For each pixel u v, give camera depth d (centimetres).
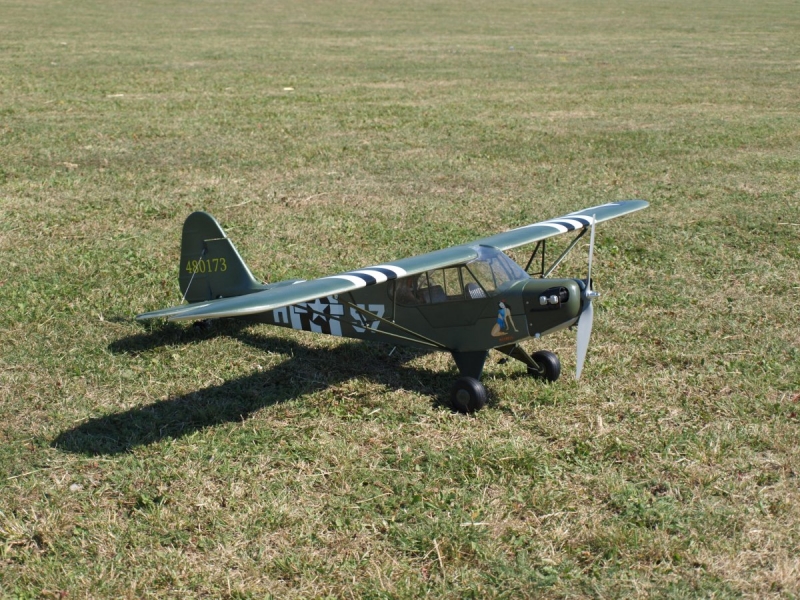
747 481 600
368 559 526
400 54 3428
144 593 501
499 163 1644
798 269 1062
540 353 771
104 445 660
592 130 1966
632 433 671
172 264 1068
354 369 802
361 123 2027
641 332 877
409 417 707
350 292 767
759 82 2766
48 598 496
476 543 536
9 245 1130
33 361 798
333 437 675
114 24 4306
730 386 751
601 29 4512
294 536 549
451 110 2212
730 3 6300
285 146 1769
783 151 1767
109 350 827
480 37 4091
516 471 619
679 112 2223
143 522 566
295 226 1233
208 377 780
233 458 643
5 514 573
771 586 493
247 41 3775
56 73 2697
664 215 1300
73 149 1698
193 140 1806
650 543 529
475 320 714
